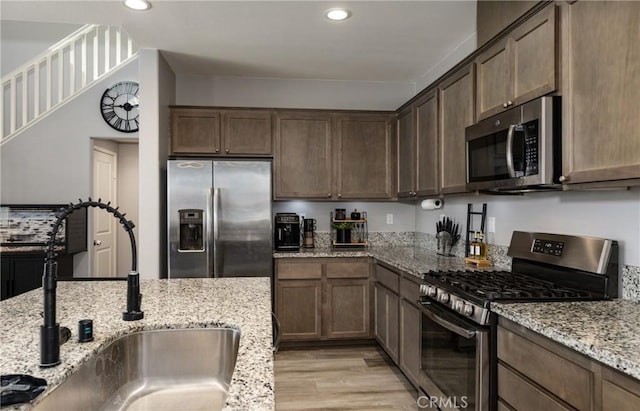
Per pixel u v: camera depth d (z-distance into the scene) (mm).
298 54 3660
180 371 1613
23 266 4062
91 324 1389
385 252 3932
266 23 3023
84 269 4578
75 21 2982
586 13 1685
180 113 3957
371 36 3266
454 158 2885
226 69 4082
